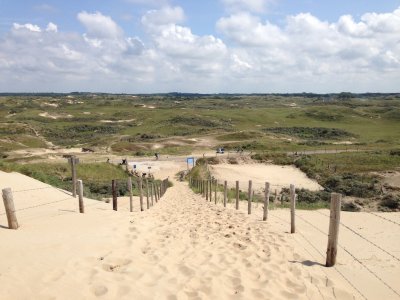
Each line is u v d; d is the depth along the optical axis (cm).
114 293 498
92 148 7044
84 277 540
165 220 1136
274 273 640
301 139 8294
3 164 2116
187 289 543
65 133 9912
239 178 4022
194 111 13212
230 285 579
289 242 852
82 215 1032
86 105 16312
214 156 5562
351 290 600
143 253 708
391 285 626
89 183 2606
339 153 5434
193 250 761
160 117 11894
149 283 552
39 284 495
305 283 607
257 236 895
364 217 1227
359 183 3375
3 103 15650
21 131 9331
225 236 901
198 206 1588
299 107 16412
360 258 770
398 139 7762
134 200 1961
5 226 831
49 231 794
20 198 1259
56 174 3300
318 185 3669
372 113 13000
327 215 1262
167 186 3262
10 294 455
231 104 18300
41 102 16450
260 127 10256
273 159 5338
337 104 16875
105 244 720
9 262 555
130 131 9956
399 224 1105
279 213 1317
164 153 6375
